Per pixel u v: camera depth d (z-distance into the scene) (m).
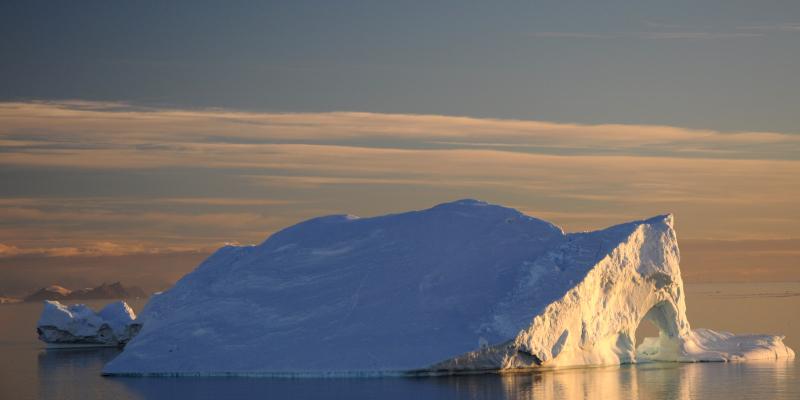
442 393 183.50
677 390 189.62
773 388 191.88
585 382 197.88
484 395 182.12
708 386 194.75
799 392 186.62
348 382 196.00
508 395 182.25
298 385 194.25
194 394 188.75
